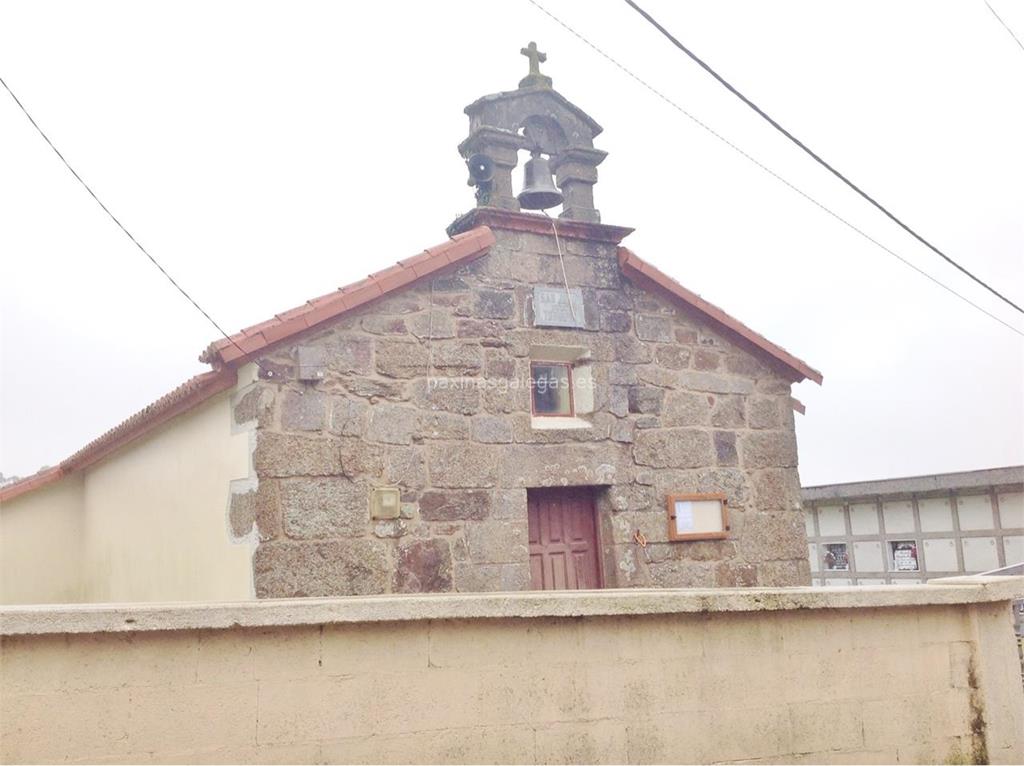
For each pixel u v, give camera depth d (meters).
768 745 4.38
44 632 3.21
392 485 7.01
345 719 3.64
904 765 4.64
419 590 6.94
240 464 6.84
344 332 7.06
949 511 13.97
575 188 8.52
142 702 3.35
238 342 6.50
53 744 3.21
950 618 4.98
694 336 8.65
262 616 3.50
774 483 8.72
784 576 8.55
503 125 8.19
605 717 4.08
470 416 7.43
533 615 3.97
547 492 7.89
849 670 4.64
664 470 8.20
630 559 7.87
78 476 13.52
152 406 8.52
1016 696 5.04
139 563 9.97
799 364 8.95
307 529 6.62
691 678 4.28
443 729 3.79
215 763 3.41
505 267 7.85
